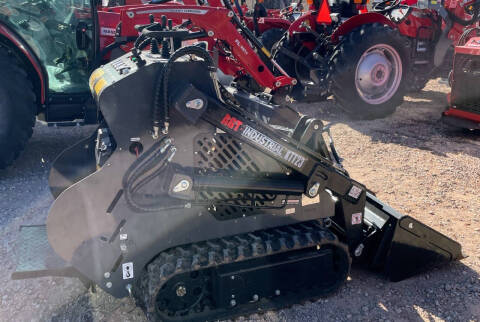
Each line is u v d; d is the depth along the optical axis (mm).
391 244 3309
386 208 3430
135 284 3010
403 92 7859
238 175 2943
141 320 3004
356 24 7637
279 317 3029
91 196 2676
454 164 5711
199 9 5289
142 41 3109
